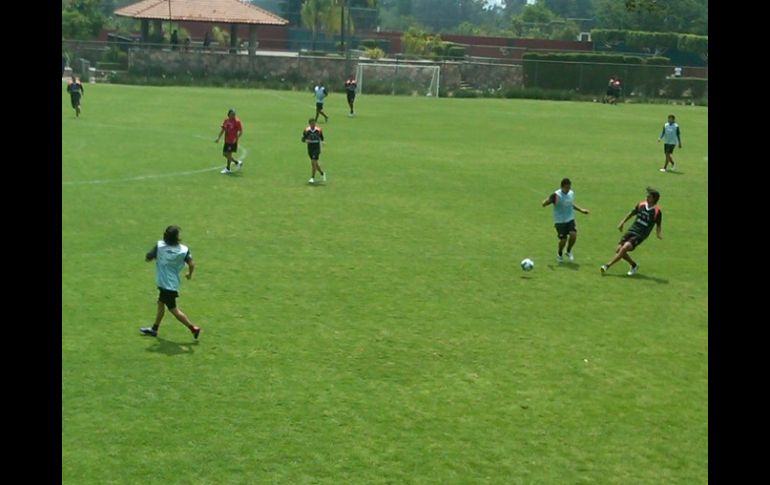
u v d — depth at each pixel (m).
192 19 78.12
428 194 27.75
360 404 11.90
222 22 78.62
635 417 11.83
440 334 14.90
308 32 114.75
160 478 9.73
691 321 16.17
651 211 19.02
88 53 76.00
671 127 34.97
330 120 48.78
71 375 12.43
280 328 14.84
